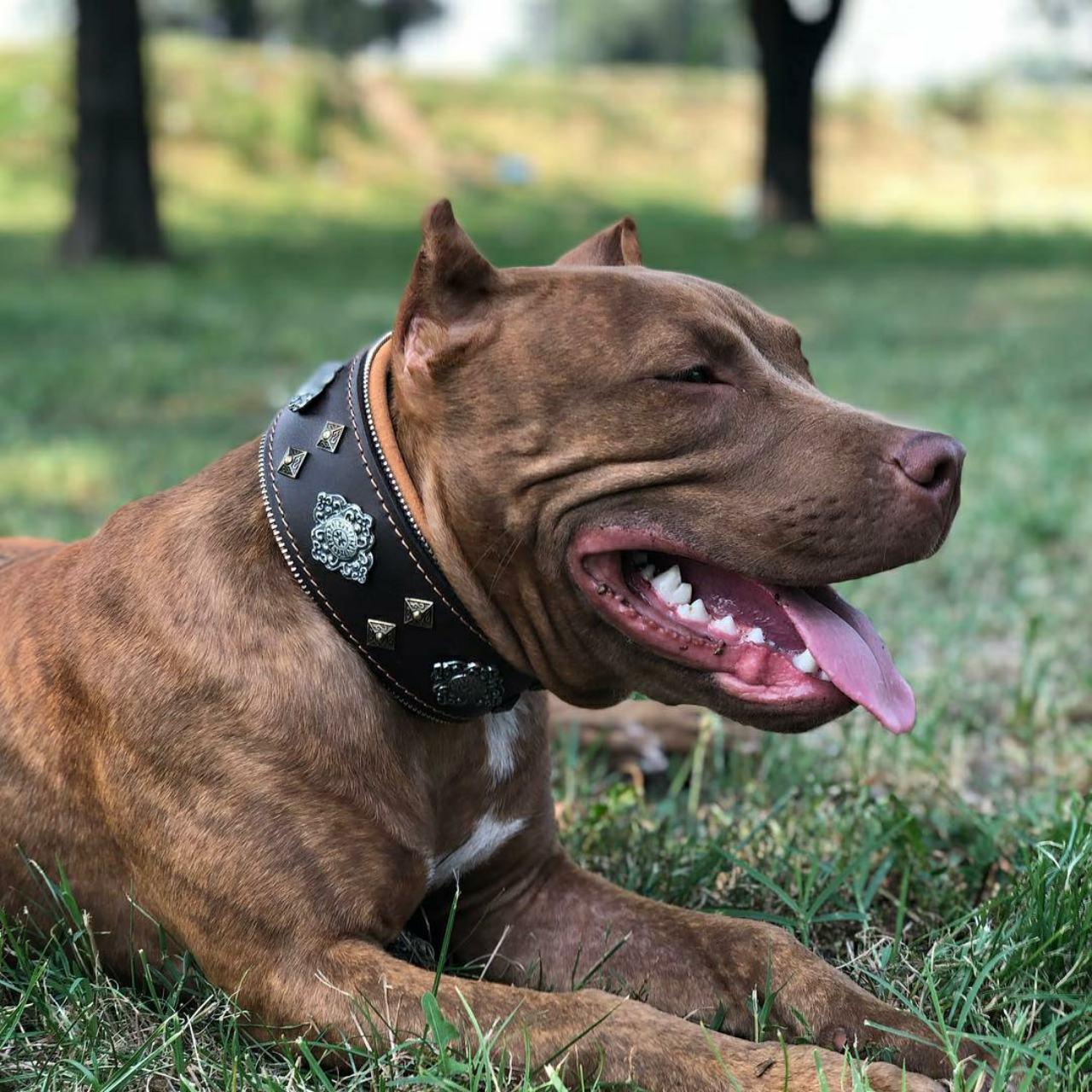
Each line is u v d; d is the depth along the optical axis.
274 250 6.14
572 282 0.92
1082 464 2.40
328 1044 0.87
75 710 0.95
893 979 0.98
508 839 1.01
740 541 0.90
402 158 8.96
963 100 11.37
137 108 5.41
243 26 12.59
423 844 0.94
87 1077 0.86
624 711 1.33
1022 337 4.11
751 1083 0.85
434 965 1.02
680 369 0.90
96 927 0.98
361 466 0.92
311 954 0.90
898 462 0.89
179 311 4.21
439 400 0.91
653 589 0.92
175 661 0.92
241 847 0.90
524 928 1.01
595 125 10.24
